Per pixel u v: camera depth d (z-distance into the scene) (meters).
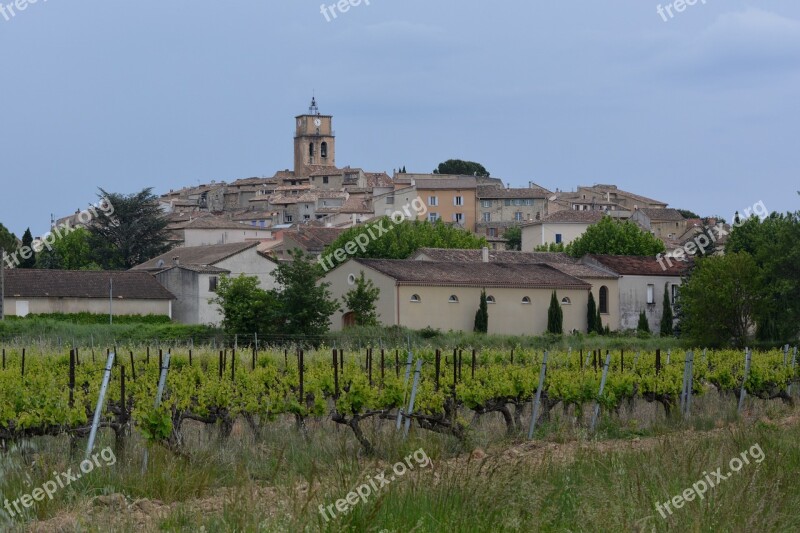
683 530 14.11
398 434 22.27
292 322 65.44
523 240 141.25
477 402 26.53
